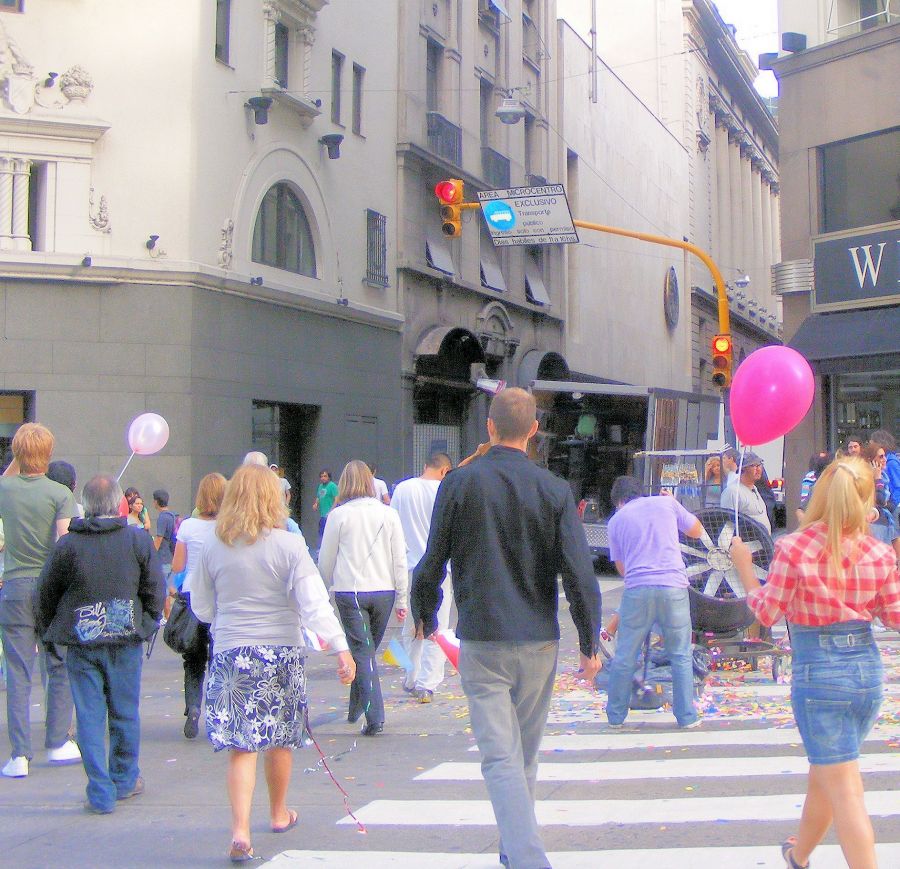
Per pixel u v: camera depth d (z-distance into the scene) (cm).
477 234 3039
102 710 652
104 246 1903
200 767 755
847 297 1994
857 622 454
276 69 2247
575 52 3731
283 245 2255
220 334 2020
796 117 2080
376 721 834
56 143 1873
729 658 1010
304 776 721
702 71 5231
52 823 623
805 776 678
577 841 562
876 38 1961
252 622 560
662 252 4609
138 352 1916
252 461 809
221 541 565
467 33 3012
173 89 1953
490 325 3078
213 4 2014
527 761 500
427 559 493
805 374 834
